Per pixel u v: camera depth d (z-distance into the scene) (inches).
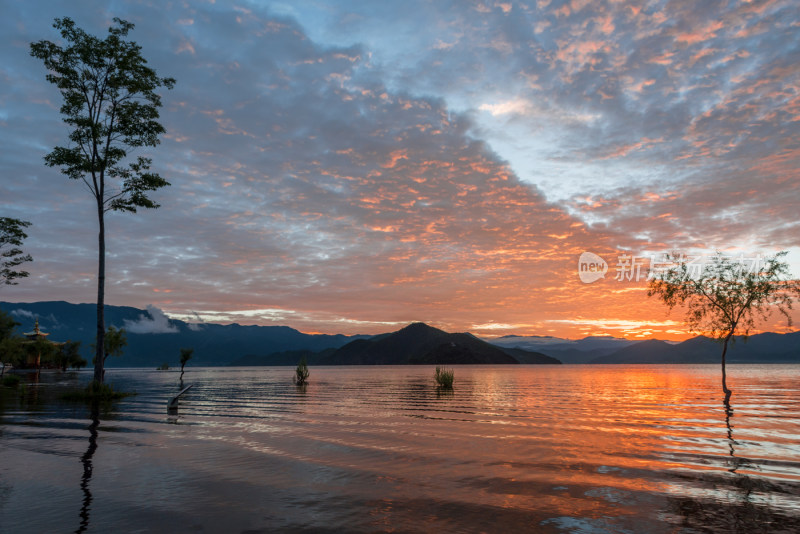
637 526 248.7
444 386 1681.8
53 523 242.5
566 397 1216.2
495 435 550.3
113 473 348.5
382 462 397.7
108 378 3100.4
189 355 3390.7
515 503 286.2
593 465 390.6
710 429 605.3
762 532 241.6
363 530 237.1
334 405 969.5
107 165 1062.4
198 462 389.1
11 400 1021.2
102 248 1070.4
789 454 440.1
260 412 808.3
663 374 3425.2
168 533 229.8
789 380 2288.4
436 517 258.8
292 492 304.7
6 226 1477.6
